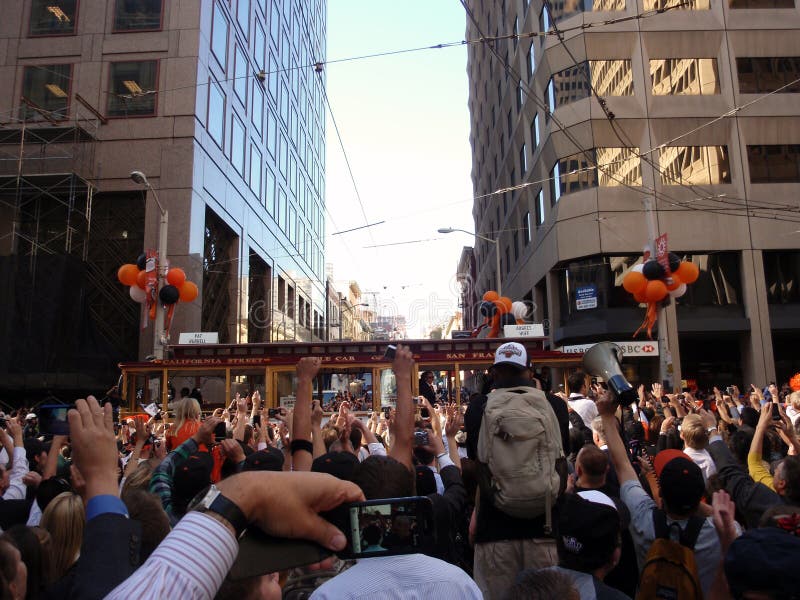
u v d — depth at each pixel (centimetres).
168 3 3117
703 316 2928
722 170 2944
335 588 193
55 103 3048
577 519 281
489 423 345
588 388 981
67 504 307
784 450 661
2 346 2555
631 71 2986
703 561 332
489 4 5006
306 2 6247
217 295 3509
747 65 3003
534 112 3466
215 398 1772
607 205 2898
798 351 3266
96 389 2611
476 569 363
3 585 189
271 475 126
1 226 2920
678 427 735
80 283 2689
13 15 3139
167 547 114
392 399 1596
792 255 3002
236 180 3656
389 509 152
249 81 3978
